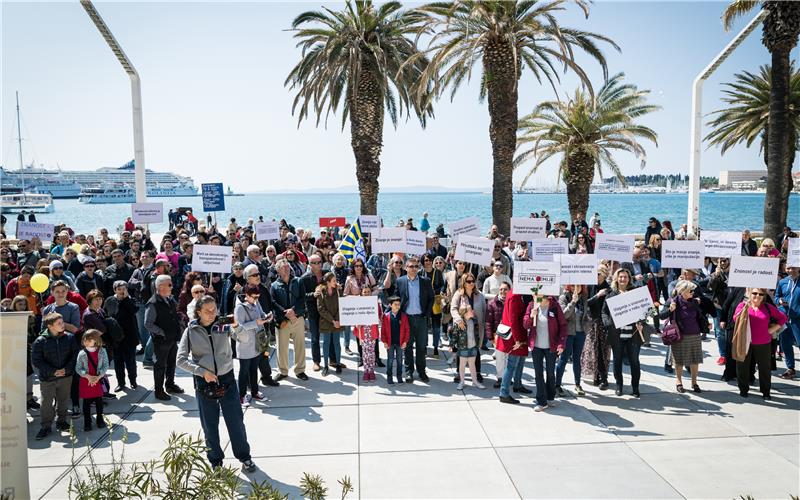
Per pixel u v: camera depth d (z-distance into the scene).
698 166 21.86
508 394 8.08
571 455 6.38
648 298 7.95
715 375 9.26
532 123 24.08
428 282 9.02
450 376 9.38
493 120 17.45
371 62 19.20
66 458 6.39
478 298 8.75
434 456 6.37
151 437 6.98
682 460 6.24
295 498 5.48
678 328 8.23
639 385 8.78
